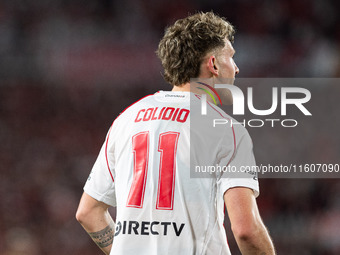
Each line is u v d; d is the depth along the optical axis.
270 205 38.41
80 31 50.47
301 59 50.66
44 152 45.06
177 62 7.70
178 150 7.08
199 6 53.06
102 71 48.91
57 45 49.69
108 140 7.78
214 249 6.93
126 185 7.31
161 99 7.58
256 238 6.68
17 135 45.94
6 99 47.50
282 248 34.78
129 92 48.59
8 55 48.97
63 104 47.97
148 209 7.02
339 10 53.44
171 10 52.62
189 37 7.63
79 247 34.38
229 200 6.82
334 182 39.41
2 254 33.72
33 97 47.84
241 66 50.03
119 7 51.94
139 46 50.31
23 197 39.50
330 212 37.88
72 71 48.88
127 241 7.03
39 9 50.69
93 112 47.81
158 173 7.07
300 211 37.91
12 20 50.06
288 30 52.28
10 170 42.38
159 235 6.89
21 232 35.34
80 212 7.94
